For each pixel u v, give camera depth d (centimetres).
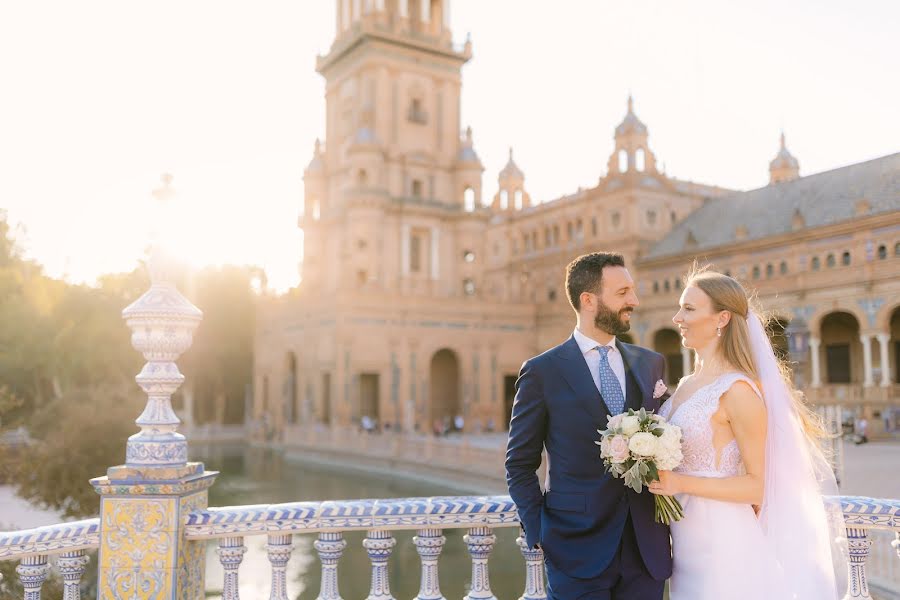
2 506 2467
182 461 478
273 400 6362
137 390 3994
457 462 3478
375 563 494
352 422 5272
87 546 488
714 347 398
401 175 6500
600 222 6175
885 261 4016
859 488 2188
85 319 4903
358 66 6581
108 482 461
